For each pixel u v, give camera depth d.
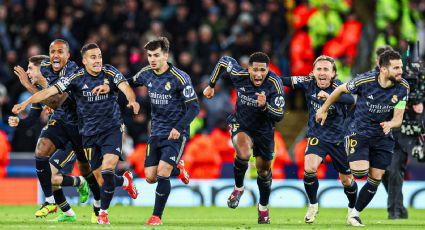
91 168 32.59
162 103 31.88
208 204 49.62
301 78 34.22
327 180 49.53
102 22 61.19
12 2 64.62
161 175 31.44
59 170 34.47
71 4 63.09
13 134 53.47
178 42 60.06
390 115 31.81
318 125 33.97
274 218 38.41
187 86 31.59
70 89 31.97
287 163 51.88
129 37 59.97
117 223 32.50
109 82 31.83
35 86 34.38
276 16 60.66
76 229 28.89
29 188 50.12
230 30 60.53
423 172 49.91
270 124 33.31
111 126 32.03
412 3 60.53
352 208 34.88
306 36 59.16
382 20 59.69
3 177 50.97
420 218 38.88
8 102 56.66
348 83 31.88
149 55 31.48
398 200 37.84
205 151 51.12
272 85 32.44
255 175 50.75
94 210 33.75
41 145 33.25
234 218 37.91
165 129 31.95
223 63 33.47
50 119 33.56
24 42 59.91
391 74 31.08
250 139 33.28
